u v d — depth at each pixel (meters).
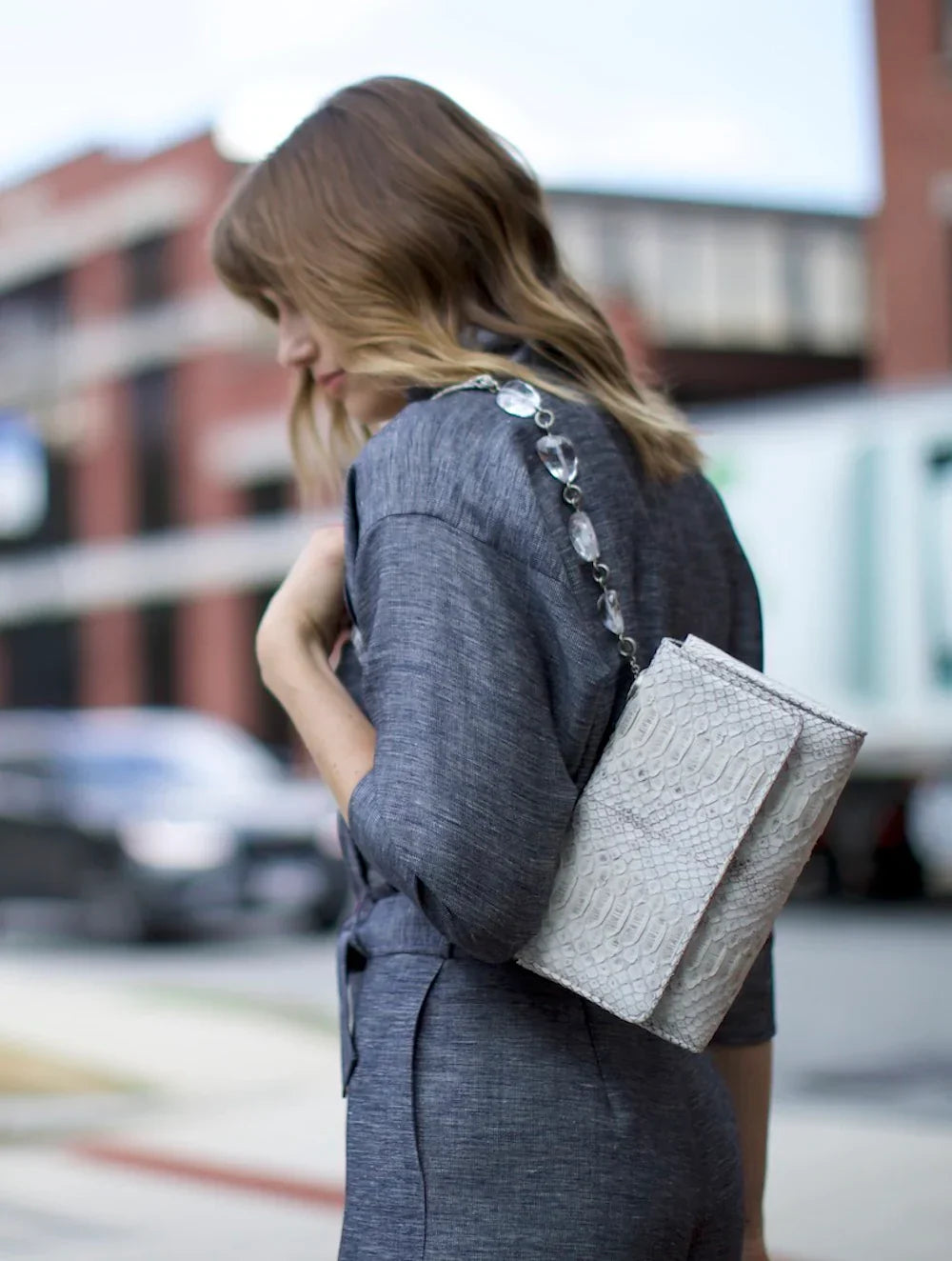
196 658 24.83
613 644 1.30
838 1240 3.71
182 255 25.03
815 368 27.39
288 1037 6.74
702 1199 1.30
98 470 26.25
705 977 1.24
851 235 27.45
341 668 1.43
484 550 1.27
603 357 1.50
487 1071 1.25
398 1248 1.23
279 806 10.67
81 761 11.20
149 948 10.50
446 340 1.41
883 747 11.88
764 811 1.23
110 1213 4.08
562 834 1.22
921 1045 6.31
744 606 1.57
